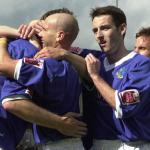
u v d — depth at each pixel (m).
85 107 11.79
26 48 10.61
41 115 10.04
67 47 10.92
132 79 11.00
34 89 10.15
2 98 10.11
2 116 10.31
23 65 10.03
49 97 10.26
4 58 10.21
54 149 10.41
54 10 11.15
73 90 10.66
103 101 11.46
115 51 11.60
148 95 11.10
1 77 10.43
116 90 10.96
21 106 9.95
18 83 10.12
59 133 10.45
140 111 11.17
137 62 11.28
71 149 10.54
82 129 10.61
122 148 11.30
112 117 11.36
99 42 11.64
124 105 10.78
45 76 10.13
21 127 10.55
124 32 11.73
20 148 10.73
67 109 10.53
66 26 10.73
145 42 14.83
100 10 11.63
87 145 11.73
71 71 10.62
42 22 10.95
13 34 11.02
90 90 11.69
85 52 12.33
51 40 10.77
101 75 11.66
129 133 11.19
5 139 10.30
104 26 11.51
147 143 11.38
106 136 11.45
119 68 11.46
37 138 10.47
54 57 10.51
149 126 11.40
